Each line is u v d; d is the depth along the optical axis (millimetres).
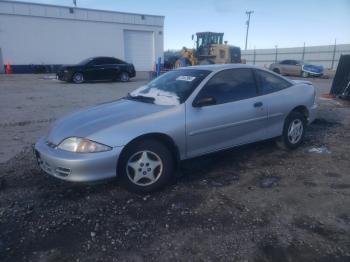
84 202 3521
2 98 11453
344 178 4152
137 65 31266
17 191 3783
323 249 2680
